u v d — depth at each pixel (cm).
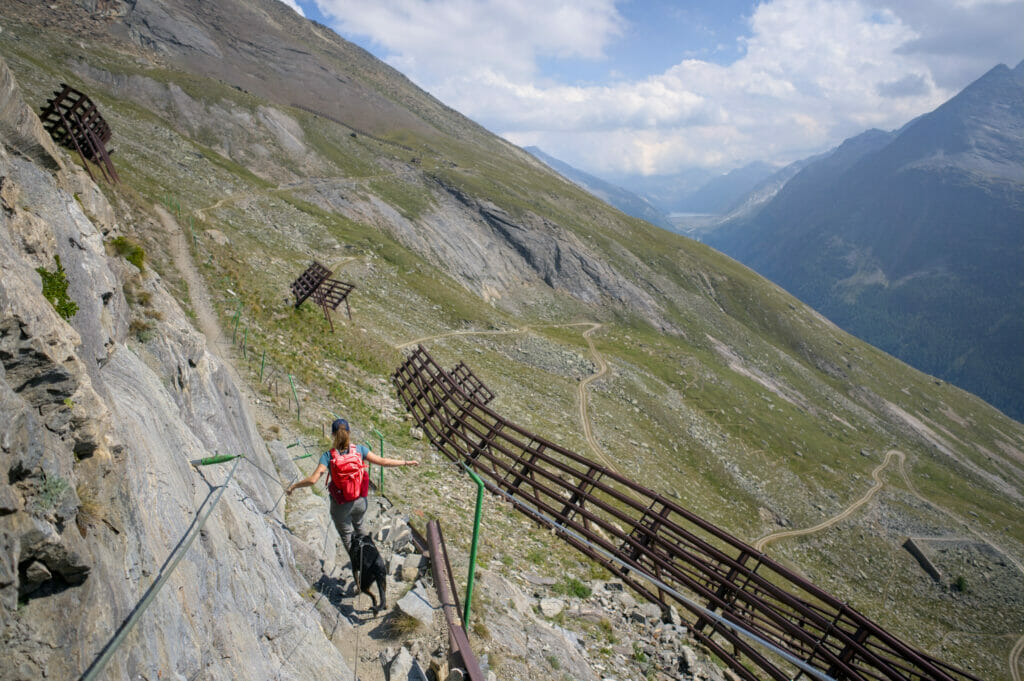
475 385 2772
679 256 19612
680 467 8606
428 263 12388
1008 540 11625
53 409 336
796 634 871
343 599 777
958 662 8162
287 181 12706
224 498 606
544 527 1823
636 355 12631
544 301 14350
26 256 482
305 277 4181
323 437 1811
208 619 449
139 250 1153
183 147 10188
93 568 321
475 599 952
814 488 10988
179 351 906
